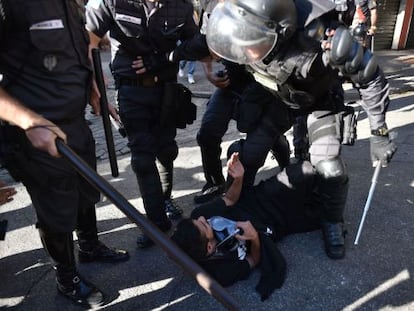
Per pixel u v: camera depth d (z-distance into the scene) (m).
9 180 3.38
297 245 2.34
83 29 1.77
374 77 1.86
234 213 2.36
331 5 1.75
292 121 2.43
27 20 1.49
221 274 2.02
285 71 1.81
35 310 1.99
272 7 1.59
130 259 2.32
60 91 1.66
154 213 2.41
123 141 4.29
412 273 2.07
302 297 1.96
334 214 2.27
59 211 1.77
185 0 2.21
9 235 2.62
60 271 1.95
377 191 2.89
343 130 2.17
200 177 3.33
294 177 2.40
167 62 2.23
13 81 1.59
